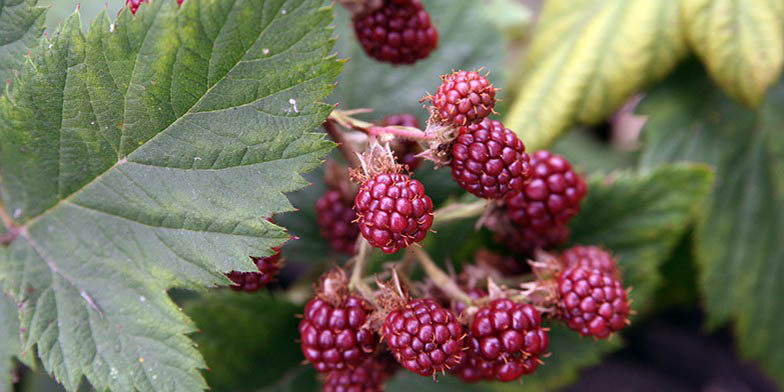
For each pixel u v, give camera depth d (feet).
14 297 0.97
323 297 1.00
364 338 0.99
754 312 1.42
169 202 0.95
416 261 1.14
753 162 1.40
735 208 1.40
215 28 0.92
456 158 0.95
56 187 0.96
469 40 1.30
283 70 0.93
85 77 0.93
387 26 1.06
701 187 1.19
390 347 0.97
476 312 1.00
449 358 0.95
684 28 1.29
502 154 0.94
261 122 0.94
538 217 1.06
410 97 1.29
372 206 0.92
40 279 0.97
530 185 1.06
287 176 0.94
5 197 0.97
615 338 1.26
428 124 0.95
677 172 1.19
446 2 1.30
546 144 1.32
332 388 1.05
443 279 1.03
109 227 0.97
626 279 1.22
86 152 0.95
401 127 0.96
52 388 1.34
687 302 1.64
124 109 0.94
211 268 0.95
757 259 1.41
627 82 1.32
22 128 0.95
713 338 1.89
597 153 1.72
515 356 0.98
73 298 0.97
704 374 1.86
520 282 1.10
